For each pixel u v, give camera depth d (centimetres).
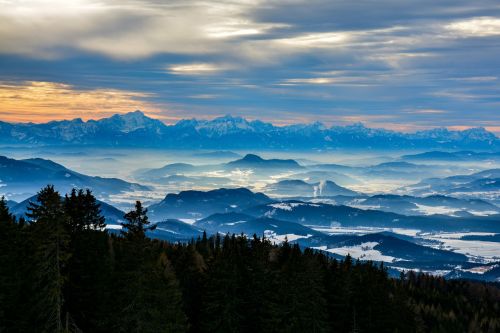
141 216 6097
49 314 5553
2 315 6206
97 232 7850
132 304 5903
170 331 6191
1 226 6788
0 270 6372
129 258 6012
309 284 7788
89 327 7075
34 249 6569
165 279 6406
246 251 8769
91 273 7319
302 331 7669
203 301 8106
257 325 7944
